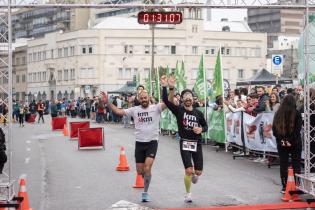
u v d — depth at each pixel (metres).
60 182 13.21
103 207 10.18
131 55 88.62
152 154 10.57
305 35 10.49
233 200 10.59
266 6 10.53
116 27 91.50
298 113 10.70
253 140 16.58
